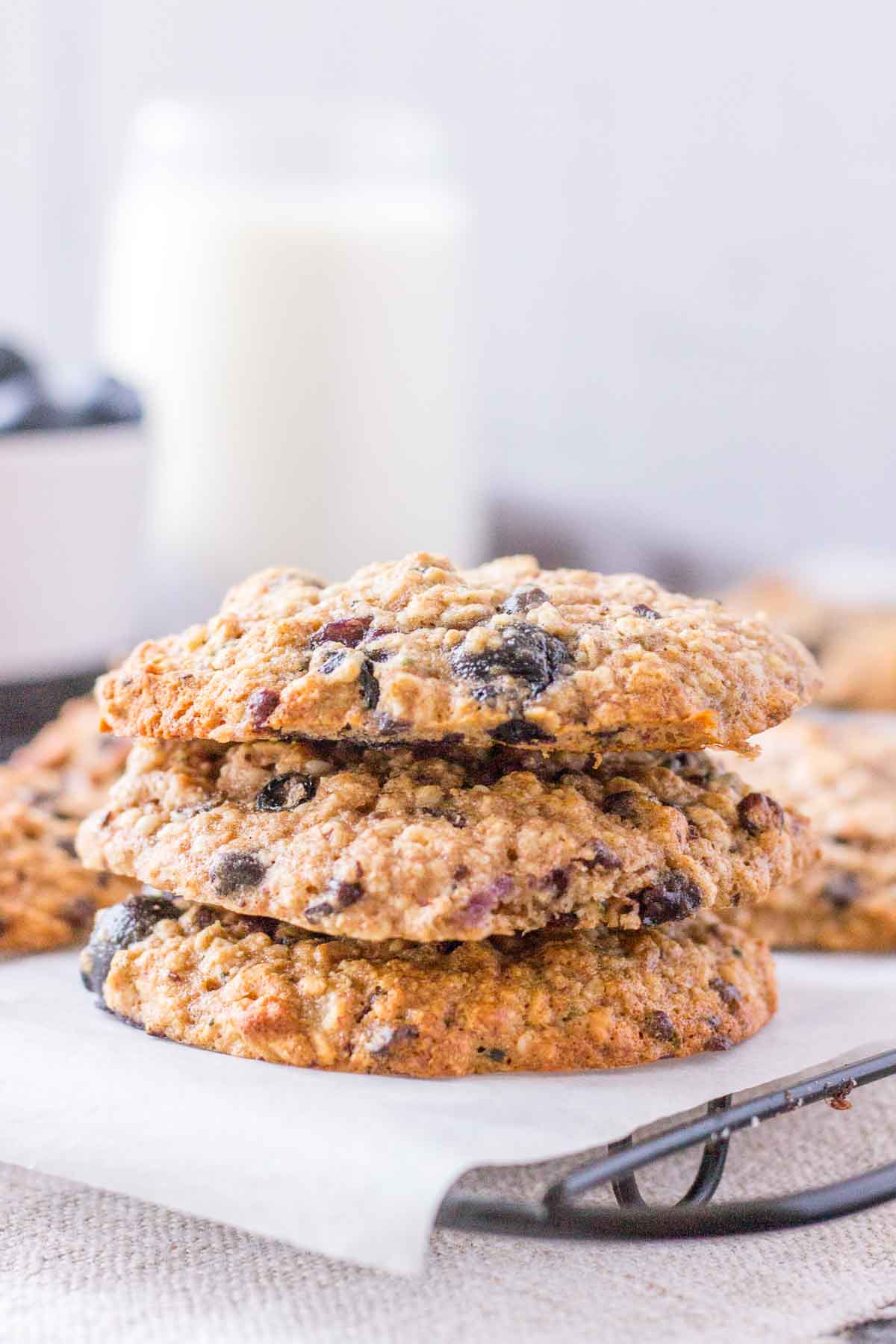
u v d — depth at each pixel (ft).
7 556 1.46
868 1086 1.01
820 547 2.63
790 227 2.52
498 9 2.48
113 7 2.43
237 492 1.91
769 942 1.09
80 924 1.07
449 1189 0.88
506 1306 0.83
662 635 0.91
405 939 0.91
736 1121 0.84
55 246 2.49
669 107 2.50
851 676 1.58
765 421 2.60
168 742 0.96
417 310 1.90
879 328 2.55
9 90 2.42
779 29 2.45
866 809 1.16
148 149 1.94
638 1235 0.83
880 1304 0.84
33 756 1.20
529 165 2.53
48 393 1.51
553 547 2.63
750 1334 0.82
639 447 2.60
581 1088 0.89
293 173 1.89
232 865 0.90
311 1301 0.83
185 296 1.87
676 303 2.56
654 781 0.94
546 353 2.58
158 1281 0.85
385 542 1.95
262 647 0.92
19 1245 0.87
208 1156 0.84
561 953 0.93
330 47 2.48
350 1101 0.87
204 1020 0.92
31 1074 0.90
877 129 2.47
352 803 0.91
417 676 0.88
